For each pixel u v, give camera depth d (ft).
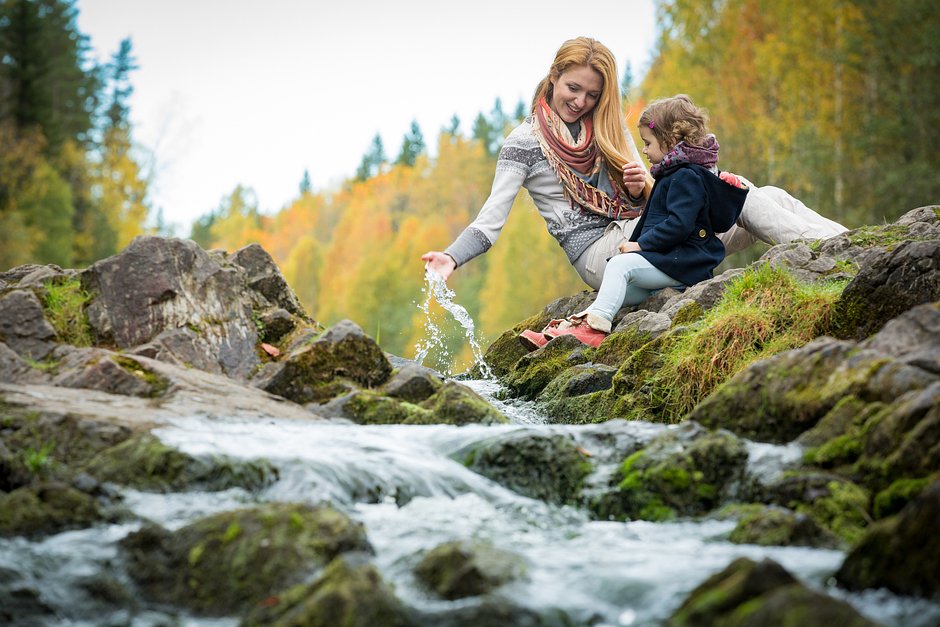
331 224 338.95
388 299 195.72
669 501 11.09
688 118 19.88
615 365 18.30
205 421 12.53
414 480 11.23
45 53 165.37
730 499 11.05
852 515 9.96
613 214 22.02
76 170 174.09
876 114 82.23
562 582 8.36
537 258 153.07
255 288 18.20
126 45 194.29
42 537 9.10
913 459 10.03
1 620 7.93
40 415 11.56
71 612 8.23
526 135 22.31
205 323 16.21
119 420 11.76
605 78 22.03
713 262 19.72
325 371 15.48
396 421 14.34
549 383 18.38
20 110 163.94
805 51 91.30
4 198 157.38
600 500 11.28
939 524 7.73
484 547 8.81
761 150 93.91
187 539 8.96
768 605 6.90
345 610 7.49
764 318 16.25
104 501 9.95
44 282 16.47
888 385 11.10
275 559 8.60
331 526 9.00
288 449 11.49
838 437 11.02
